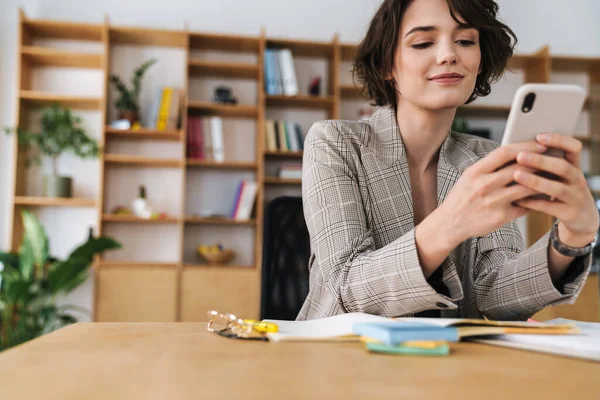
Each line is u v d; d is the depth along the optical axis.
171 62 4.46
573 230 0.78
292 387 0.44
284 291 1.45
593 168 4.64
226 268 4.10
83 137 4.07
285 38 4.54
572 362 0.57
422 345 0.59
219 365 0.53
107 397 0.41
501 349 0.64
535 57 4.47
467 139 1.27
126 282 4.02
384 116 1.18
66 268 3.68
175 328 0.81
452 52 1.01
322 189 1.07
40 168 4.27
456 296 0.85
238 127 4.54
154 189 4.37
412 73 1.05
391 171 1.12
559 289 0.89
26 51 4.08
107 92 4.30
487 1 1.08
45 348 0.62
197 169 4.43
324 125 1.16
